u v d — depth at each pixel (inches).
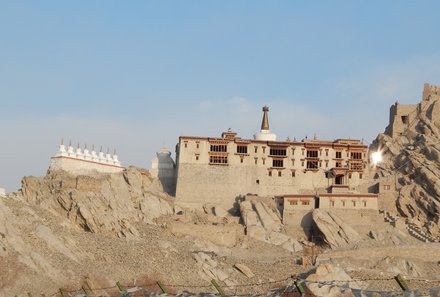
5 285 4057.6
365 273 5319.9
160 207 6560.0
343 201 6638.8
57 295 3939.5
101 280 4419.3
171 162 7475.4
